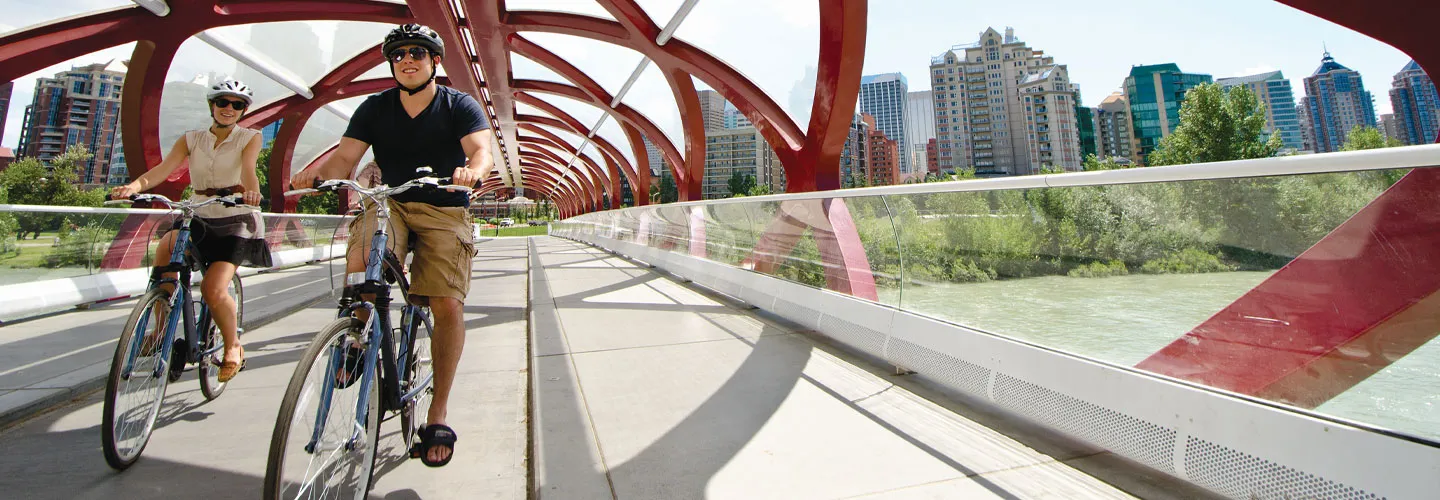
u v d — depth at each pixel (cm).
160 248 267
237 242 281
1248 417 172
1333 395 162
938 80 13088
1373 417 154
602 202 3198
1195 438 183
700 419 259
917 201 325
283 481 136
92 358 378
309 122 1591
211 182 285
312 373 153
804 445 230
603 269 1002
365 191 173
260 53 1087
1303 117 16112
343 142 206
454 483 201
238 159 289
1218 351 188
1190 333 196
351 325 168
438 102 212
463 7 900
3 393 295
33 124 6331
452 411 278
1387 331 153
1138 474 205
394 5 966
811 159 854
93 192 3506
